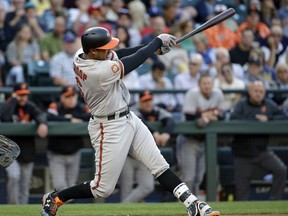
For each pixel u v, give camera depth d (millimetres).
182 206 27781
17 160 34375
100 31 18531
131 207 27422
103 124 19125
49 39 44219
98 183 19469
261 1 52688
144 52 19094
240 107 36844
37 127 34375
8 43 44656
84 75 18625
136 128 19609
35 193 34781
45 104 39000
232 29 47938
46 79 41562
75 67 18891
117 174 19375
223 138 36312
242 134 36375
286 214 24266
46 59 43875
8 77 42219
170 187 19531
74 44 41500
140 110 35750
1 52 44531
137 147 19547
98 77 18453
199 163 36281
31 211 25266
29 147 34594
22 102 34531
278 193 36625
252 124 36375
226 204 29281
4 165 20969
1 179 34562
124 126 19203
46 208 20094
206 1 51625
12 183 34188
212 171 35938
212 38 47000
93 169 35250
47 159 34875
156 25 45812
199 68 41219
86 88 18875
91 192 19734
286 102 39906
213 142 36000
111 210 25906
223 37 47125
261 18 51656
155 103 39750
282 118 36812
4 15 45281
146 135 19641
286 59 48250
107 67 18438
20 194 34531
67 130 34750
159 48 19781
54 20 47750
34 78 41562
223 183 36438
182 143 36000
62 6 49656
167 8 49156
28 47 43469
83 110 35688
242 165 36500
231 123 36219
